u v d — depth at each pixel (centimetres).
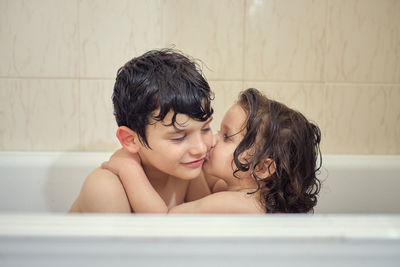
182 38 110
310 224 39
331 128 118
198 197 85
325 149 119
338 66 115
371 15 113
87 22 108
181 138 60
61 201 100
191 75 61
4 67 109
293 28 112
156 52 68
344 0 112
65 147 113
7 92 110
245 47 112
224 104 113
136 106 60
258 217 40
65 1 107
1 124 111
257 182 67
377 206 102
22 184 100
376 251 38
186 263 38
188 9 109
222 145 72
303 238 37
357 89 116
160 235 36
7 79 109
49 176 100
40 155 104
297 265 38
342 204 102
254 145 68
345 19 113
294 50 113
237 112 71
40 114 111
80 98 111
